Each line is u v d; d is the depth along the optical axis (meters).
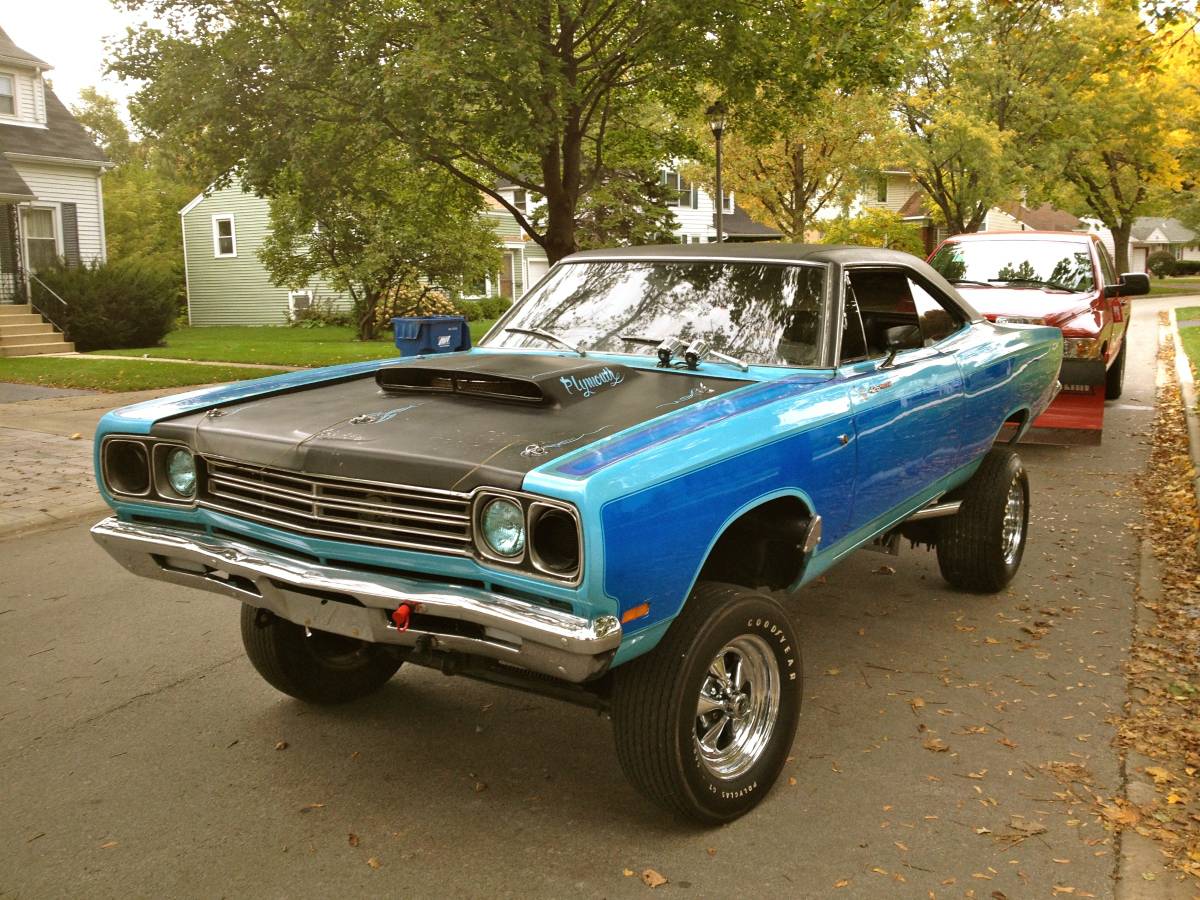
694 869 3.03
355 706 4.23
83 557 6.55
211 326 37.59
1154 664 4.61
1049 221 59.12
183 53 14.98
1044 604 5.48
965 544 5.41
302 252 30.47
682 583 2.93
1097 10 30.25
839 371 3.92
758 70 16.25
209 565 3.25
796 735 3.93
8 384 14.85
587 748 3.84
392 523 2.93
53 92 26.11
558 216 17.12
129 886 2.96
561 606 2.72
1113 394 13.04
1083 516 7.34
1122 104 33.84
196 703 4.27
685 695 2.99
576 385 3.46
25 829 3.28
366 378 4.14
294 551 3.12
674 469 2.89
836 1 10.45
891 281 4.60
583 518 2.60
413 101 13.60
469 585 2.87
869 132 28.89
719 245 4.50
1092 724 4.01
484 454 2.88
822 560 3.82
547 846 3.16
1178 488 8.08
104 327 22.28
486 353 4.31
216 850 3.15
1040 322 9.08
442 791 3.51
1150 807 3.36
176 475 3.44
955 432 4.78
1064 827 3.26
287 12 16.42
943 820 3.30
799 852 3.12
